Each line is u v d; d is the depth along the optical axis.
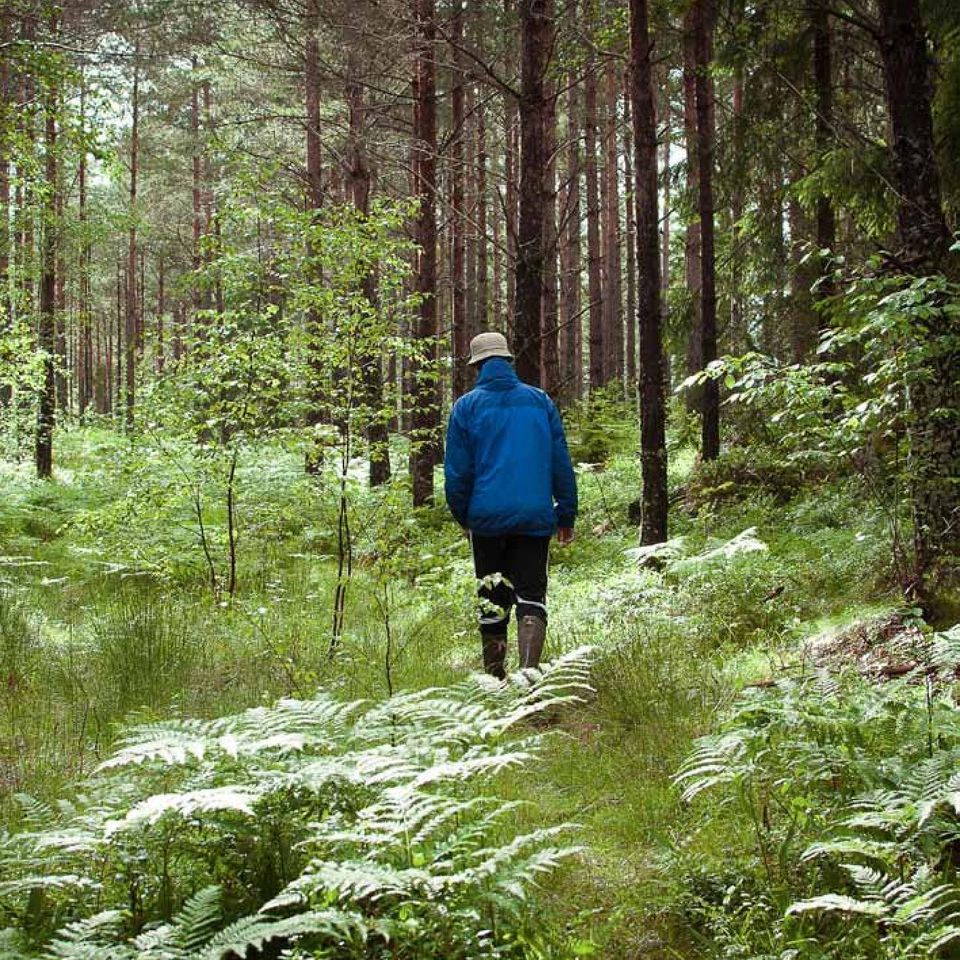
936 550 5.99
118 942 2.52
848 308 6.11
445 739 3.02
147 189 34.84
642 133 9.45
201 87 30.48
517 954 2.50
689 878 2.91
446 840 2.70
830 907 2.32
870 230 10.30
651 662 5.44
